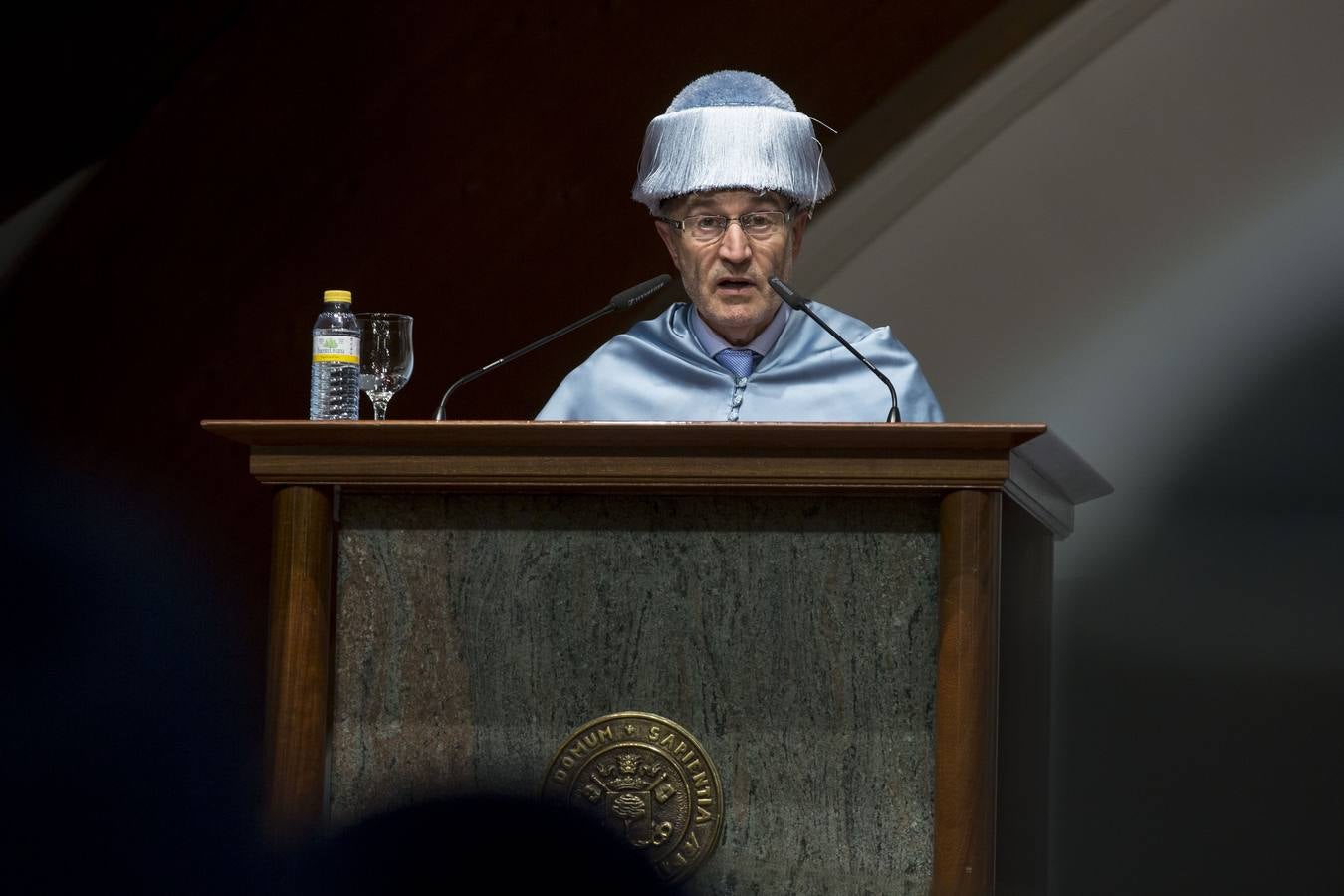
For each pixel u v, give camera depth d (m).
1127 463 15.27
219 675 18.53
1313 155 15.23
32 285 19.06
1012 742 8.44
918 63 16.92
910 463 6.92
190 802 17.94
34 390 19.08
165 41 18.47
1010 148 16.45
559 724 7.15
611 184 18.34
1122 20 16.19
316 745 7.14
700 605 7.12
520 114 18.47
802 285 16.91
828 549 7.10
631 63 18.22
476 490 7.20
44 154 18.73
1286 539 14.59
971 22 16.80
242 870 3.51
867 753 7.00
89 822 17.53
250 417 18.89
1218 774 14.42
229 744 18.30
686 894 3.06
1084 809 14.69
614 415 11.68
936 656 7.00
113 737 18.34
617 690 7.13
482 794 3.14
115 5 18.17
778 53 17.67
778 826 7.00
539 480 7.08
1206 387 15.21
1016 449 7.43
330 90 18.70
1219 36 15.76
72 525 18.88
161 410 18.98
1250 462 14.84
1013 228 16.27
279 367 18.89
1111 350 15.62
